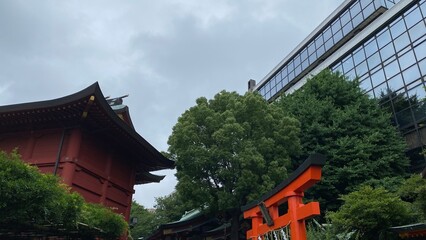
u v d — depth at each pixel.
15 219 9.03
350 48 33.97
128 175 22.38
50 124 17.86
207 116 22.98
